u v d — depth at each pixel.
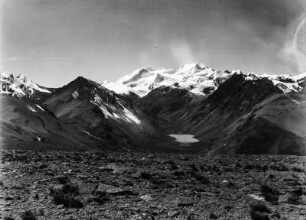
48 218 24.84
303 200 32.41
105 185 34.06
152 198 31.41
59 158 65.12
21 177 39.00
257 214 26.34
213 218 26.22
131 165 53.62
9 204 28.08
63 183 35.66
